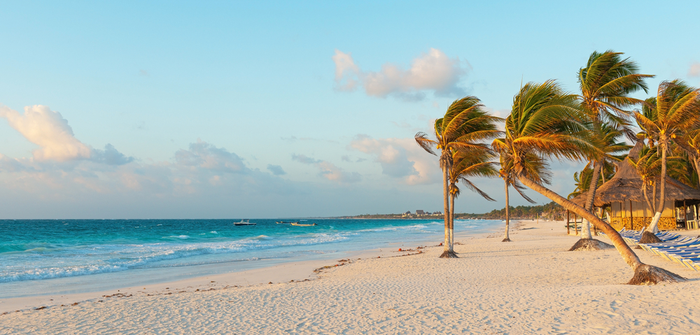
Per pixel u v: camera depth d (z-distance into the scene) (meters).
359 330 6.53
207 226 106.75
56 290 12.99
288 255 24.38
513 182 27.02
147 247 30.27
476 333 6.03
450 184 21.88
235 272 16.92
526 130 11.62
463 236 47.25
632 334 5.43
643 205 31.17
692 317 5.99
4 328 7.40
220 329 6.96
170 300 9.75
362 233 60.31
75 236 50.41
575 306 7.13
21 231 63.88
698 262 9.84
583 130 11.41
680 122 18.77
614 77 17.58
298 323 7.16
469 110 16.50
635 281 9.12
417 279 12.26
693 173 34.19
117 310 8.73
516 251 20.39
